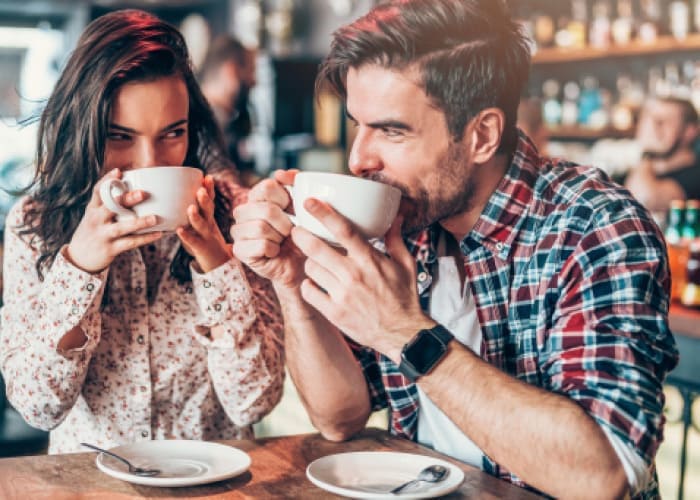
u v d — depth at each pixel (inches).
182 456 49.1
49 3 226.8
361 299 44.6
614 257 47.4
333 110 190.4
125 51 53.5
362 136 49.5
